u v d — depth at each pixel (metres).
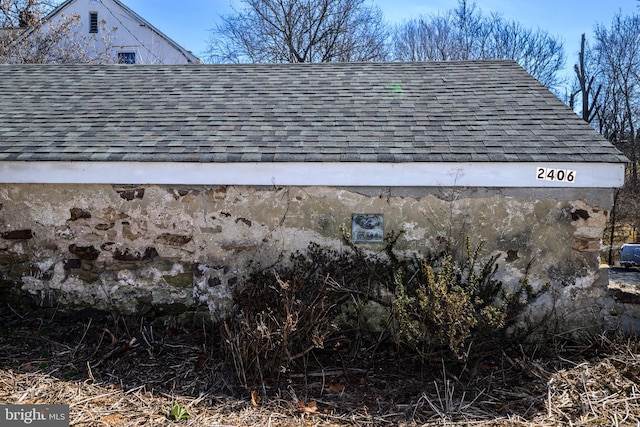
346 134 5.48
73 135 5.58
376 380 4.54
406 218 5.22
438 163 4.98
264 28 24.27
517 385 4.42
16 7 16.44
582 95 22.33
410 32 27.75
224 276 5.40
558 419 3.88
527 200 5.11
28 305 5.60
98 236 5.49
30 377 4.39
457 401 4.15
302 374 4.56
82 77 7.53
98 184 5.39
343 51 24.23
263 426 3.77
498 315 4.40
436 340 4.59
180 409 3.92
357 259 5.20
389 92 6.71
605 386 4.33
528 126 5.58
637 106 21.77
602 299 5.14
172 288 5.46
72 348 4.97
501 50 26.44
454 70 7.57
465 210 5.17
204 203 5.36
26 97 6.75
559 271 5.15
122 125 5.84
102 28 19.62
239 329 4.94
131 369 4.64
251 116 6.03
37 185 5.46
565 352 5.01
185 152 5.16
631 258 12.87
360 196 5.23
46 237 5.52
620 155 4.91
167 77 7.52
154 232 5.44
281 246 5.34
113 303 5.52
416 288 5.09
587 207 5.08
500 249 5.18
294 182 5.15
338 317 5.19
